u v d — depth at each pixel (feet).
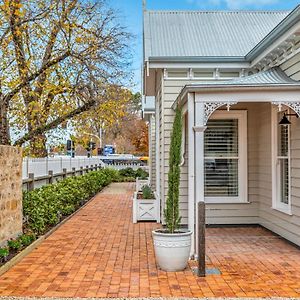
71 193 42.68
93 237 30.55
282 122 26.76
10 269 21.81
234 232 32.32
